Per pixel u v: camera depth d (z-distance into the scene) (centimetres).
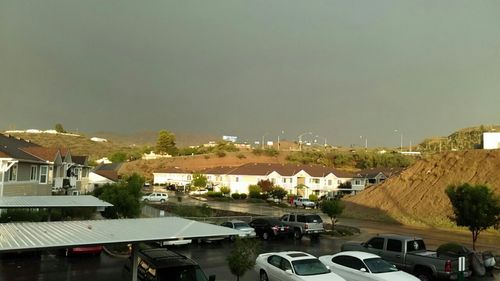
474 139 16725
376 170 9088
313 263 1641
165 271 1317
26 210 3011
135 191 3409
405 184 5781
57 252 2480
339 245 3033
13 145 4091
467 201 2458
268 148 15625
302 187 8638
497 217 2583
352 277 1630
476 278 2039
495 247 3130
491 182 5016
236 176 9300
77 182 5659
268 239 3253
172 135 16300
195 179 9462
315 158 13412
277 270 1672
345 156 13238
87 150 17488
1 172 3198
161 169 12356
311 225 3259
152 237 1196
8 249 953
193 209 4466
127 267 1543
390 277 1539
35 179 3991
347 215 5406
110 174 7975
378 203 5634
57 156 4491
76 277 1922
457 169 5509
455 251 2031
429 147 18275
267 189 7800
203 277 1358
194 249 2764
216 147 15812
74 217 3316
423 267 1802
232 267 1647
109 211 3036
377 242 1995
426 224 4578
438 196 5128
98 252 2436
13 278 1888
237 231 1387
